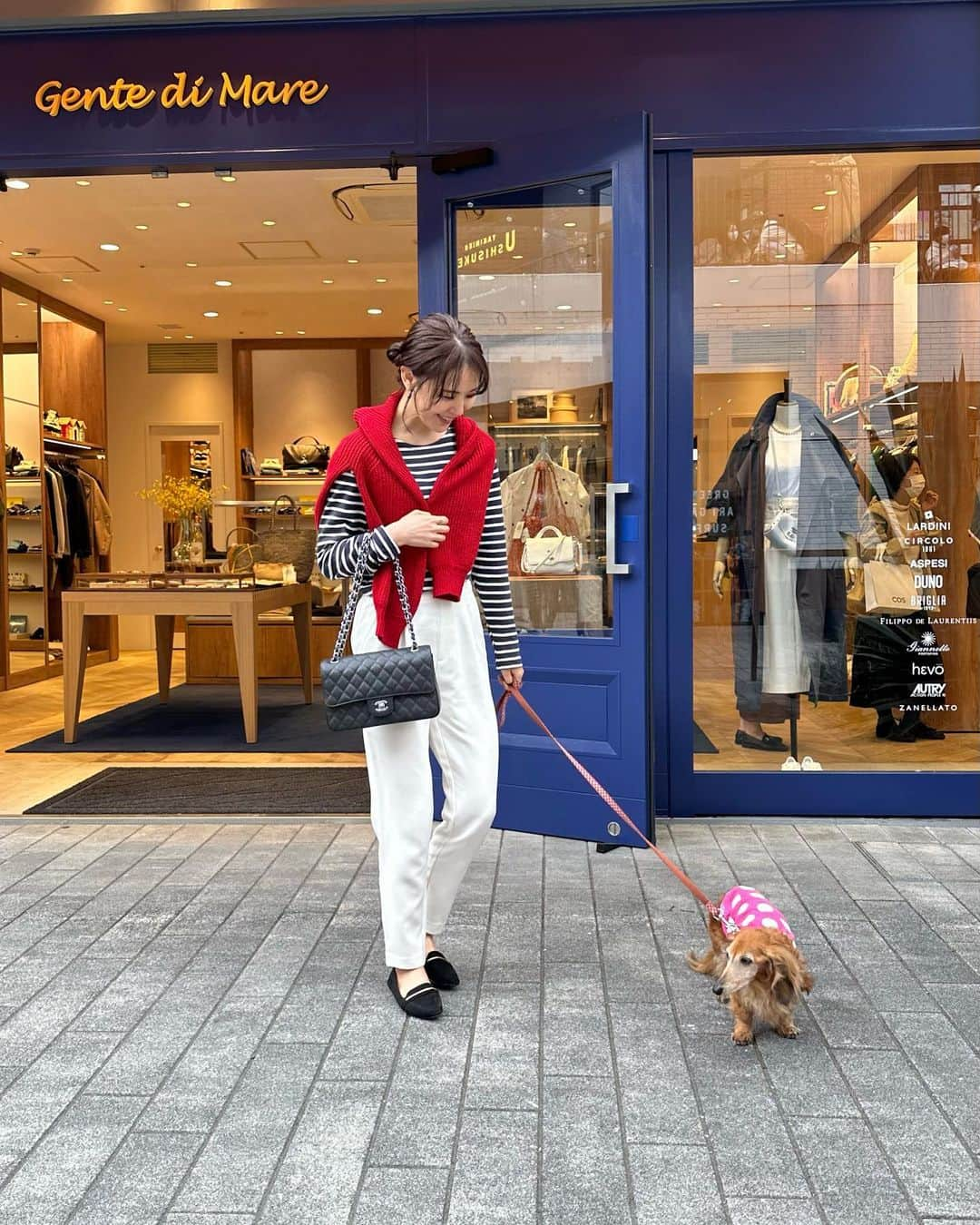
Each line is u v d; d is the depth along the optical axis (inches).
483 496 97.7
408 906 96.6
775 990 87.0
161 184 243.6
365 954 110.9
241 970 106.7
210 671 336.5
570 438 153.5
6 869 141.1
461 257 159.6
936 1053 88.4
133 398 449.1
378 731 94.9
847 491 161.0
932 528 161.6
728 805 161.9
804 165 157.8
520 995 100.3
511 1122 77.9
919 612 162.1
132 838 155.8
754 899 96.1
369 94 158.4
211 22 158.7
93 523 391.2
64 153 162.9
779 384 159.6
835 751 162.7
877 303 159.5
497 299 157.4
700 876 135.4
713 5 153.3
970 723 162.7
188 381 446.3
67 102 161.8
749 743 162.9
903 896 127.0
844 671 162.2
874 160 158.1
